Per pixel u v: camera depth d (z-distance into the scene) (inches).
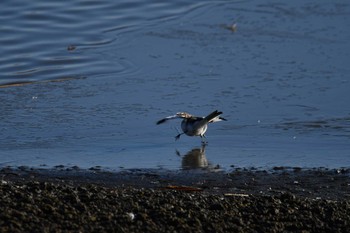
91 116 695.1
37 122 678.5
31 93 754.8
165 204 441.1
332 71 804.0
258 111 708.0
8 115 693.9
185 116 637.9
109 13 960.3
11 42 884.6
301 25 925.8
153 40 894.4
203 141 633.6
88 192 452.4
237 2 993.5
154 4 983.6
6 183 458.9
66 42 891.4
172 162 580.1
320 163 577.9
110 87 772.0
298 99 736.3
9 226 395.5
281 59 836.0
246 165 572.4
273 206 448.5
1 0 956.6
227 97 743.7
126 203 439.2
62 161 580.4
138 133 656.4
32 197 434.0
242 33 906.7
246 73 801.6
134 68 823.1
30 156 592.7
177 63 832.3
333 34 900.6
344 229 426.6
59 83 783.7
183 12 968.9
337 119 685.3
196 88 765.9
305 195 503.2
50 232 394.6
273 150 610.5
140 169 559.8
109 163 576.1
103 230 403.5
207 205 447.8
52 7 957.8
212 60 836.0
